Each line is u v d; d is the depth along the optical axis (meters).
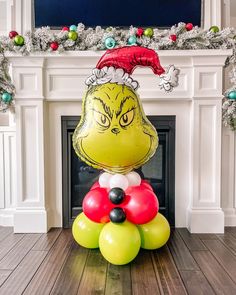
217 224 2.34
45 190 2.39
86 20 2.42
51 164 2.46
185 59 2.30
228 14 2.56
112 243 1.68
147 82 2.33
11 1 2.49
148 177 2.54
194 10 2.42
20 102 2.31
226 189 2.51
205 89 2.30
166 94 2.33
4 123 2.93
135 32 2.24
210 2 2.48
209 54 2.24
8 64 2.34
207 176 2.36
